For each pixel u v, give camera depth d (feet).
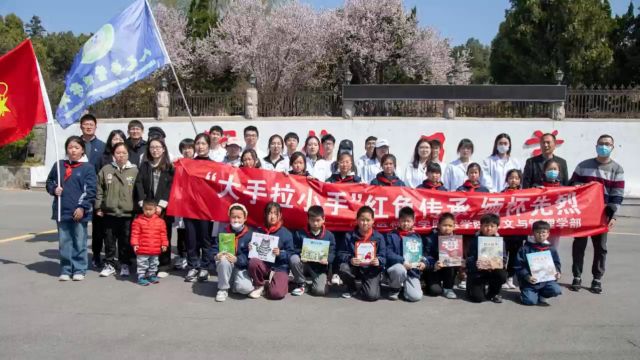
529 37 66.23
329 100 58.18
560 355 16.38
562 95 51.80
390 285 21.95
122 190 24.49
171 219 26.12
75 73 25.85
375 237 22.09
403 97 53.57
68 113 25.44
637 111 52.06
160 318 19.25
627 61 68.18
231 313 19.94
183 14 81.30
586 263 28.73
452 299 22.29
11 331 17.78
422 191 24.36
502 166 27.78
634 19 69.31
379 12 69.15
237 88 72.84
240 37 68.23
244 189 24.57
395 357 16.06
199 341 17.12
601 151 24.02
